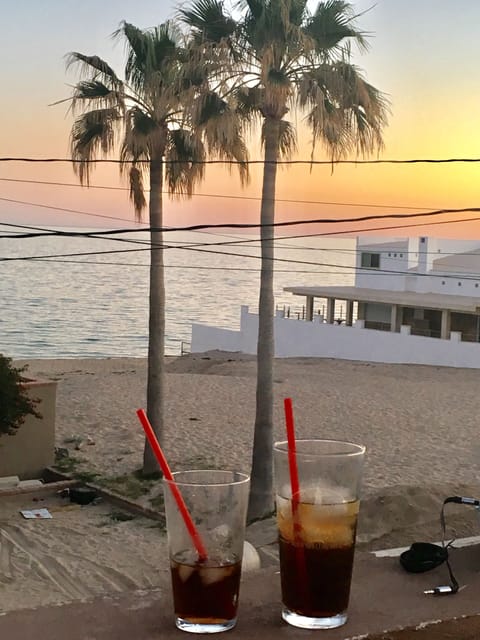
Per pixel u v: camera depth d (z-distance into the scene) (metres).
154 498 17.64
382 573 2.47
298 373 38.50
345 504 2.01
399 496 13.78
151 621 2.05
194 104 15.29
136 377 35.88
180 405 28.31
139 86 17.78
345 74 14.84
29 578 13.06
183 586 1.98
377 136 15.48
